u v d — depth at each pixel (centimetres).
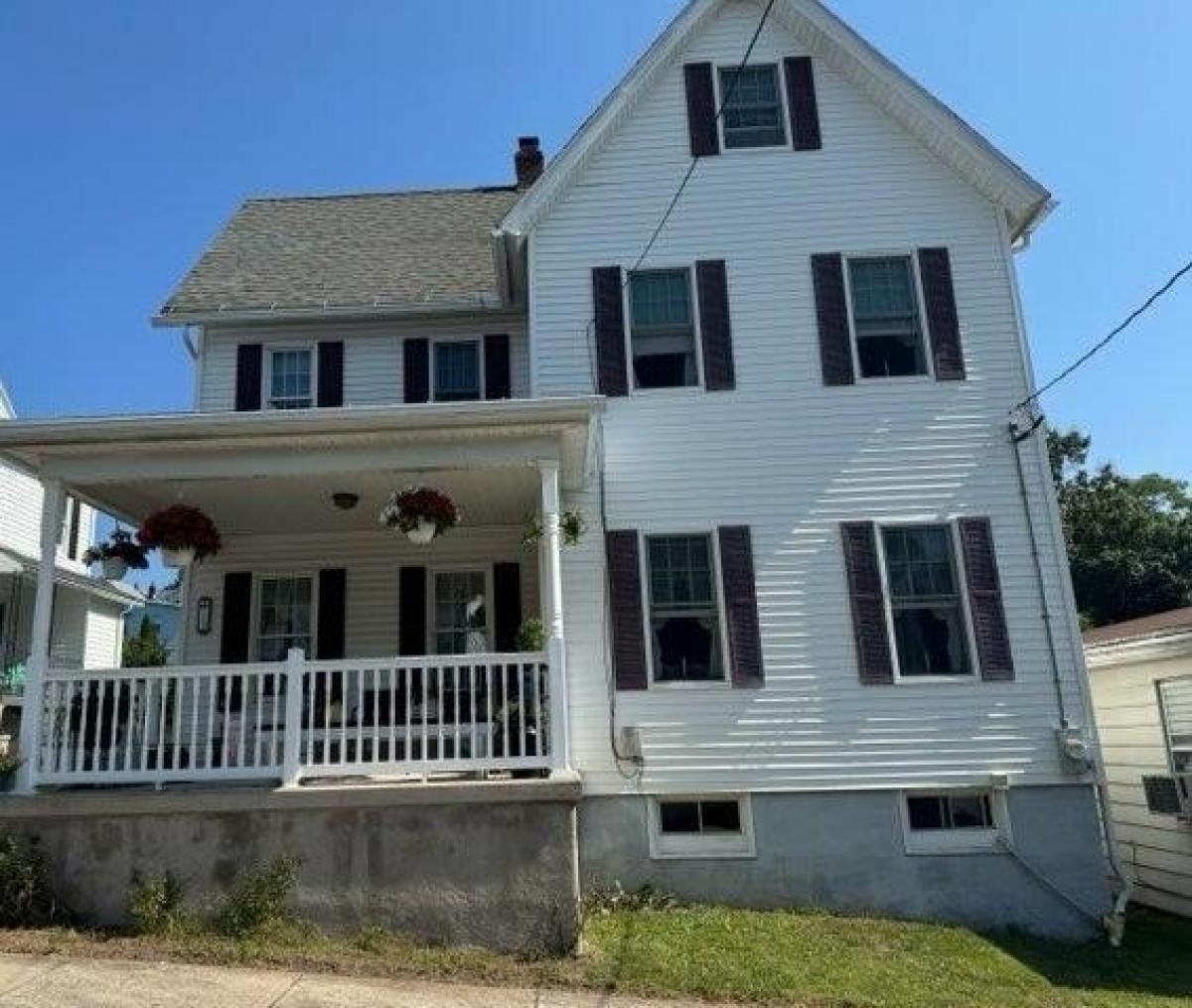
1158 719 1160
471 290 1322
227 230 1564
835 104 1234
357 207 1673
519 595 1234
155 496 1062
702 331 1159
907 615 1088
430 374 1316
